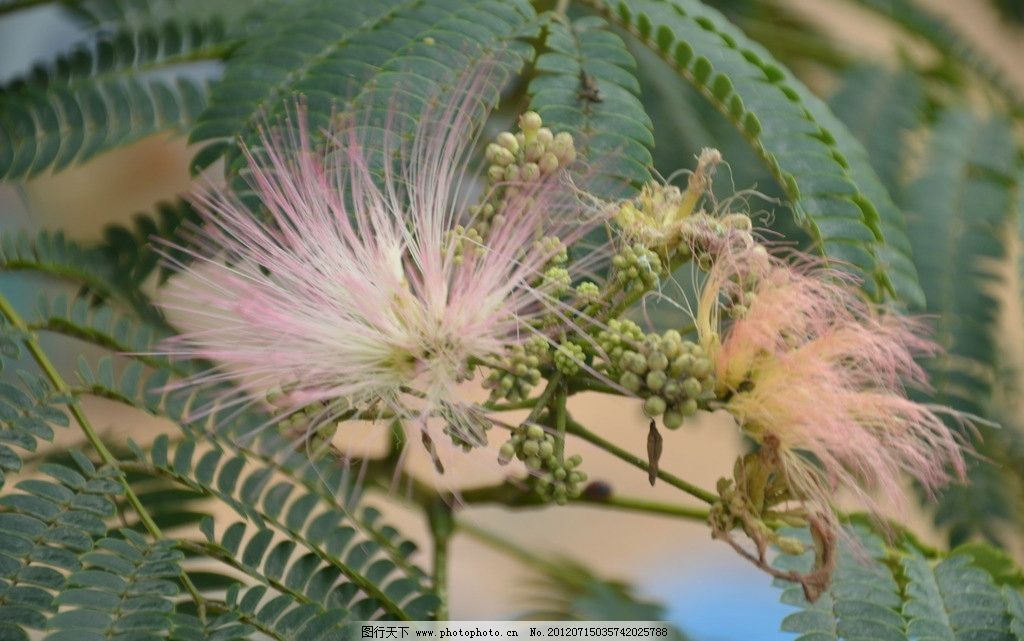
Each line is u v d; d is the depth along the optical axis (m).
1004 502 0.56
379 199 0.49
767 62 0.53
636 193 0.50
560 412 0.48
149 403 0.51
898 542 0.52
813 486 0.48
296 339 0.48
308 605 0.49
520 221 0.49
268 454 0.51
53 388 0.50
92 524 0.48
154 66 0.55
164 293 0.50
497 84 0.51
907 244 0.53
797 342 0.48
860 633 0.49
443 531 0.54
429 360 0.48
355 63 0.51
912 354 0.53
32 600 0.47
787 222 0.55
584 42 0.52
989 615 0.50
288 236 0.49
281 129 0.51
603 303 0.48
